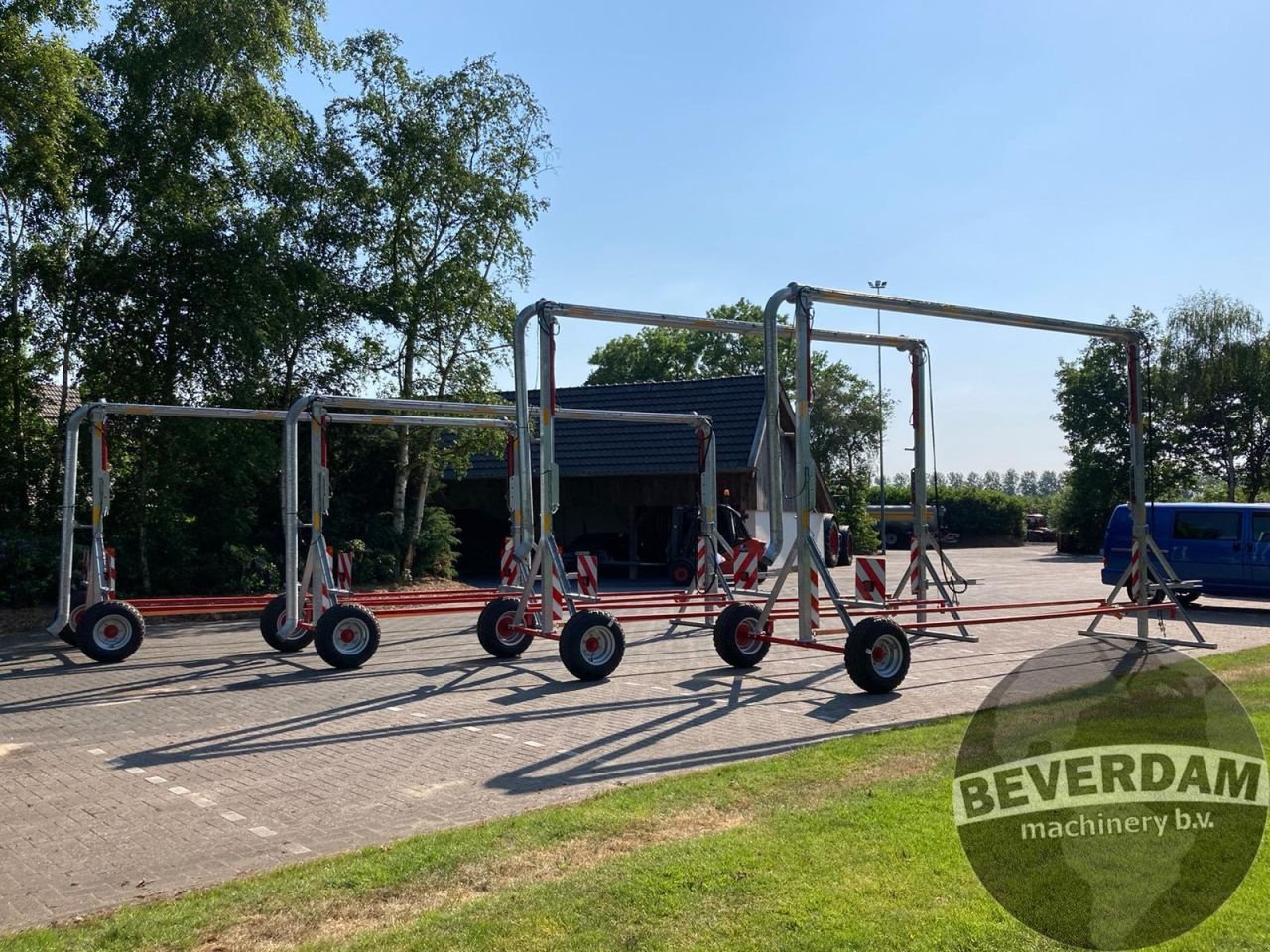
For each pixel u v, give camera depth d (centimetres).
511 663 1234
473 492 3206
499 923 401
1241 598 1783
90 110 1864
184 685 1080
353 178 2314
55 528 1895
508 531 3120
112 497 1958
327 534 2317
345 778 690
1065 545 5262
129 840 562
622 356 6475
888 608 1102
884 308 1106
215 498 2073
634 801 585
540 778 682
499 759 741
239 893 452
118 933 411
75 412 1295
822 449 6519
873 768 643
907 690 1009
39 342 1883
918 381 1272
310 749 782
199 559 1994
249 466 1983
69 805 633
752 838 499
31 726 874
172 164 1945
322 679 1116
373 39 2377
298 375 2277
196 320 1909
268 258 1967
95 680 1113
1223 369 5012
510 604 1277
